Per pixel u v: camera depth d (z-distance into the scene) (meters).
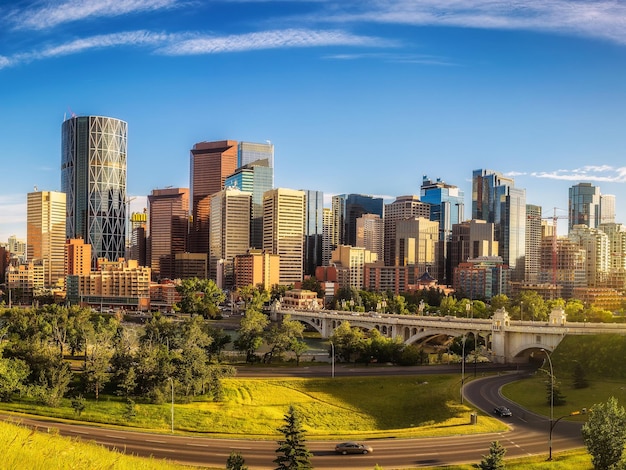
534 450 97.75
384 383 171.88
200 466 88.06
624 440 80.38
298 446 81.69
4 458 38.94
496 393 149.25
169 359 160.12
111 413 134.38
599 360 168.12
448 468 85.88
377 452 96.62
